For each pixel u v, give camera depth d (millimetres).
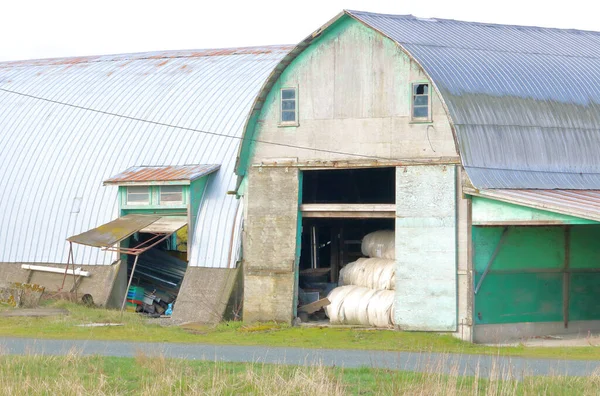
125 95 57125
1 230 52688
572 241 39250
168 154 51250
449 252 37625
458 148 37094
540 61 42250
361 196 48219
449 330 37375
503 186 37000
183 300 45406
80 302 48031
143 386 25766
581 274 39438
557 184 38406
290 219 41406
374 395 24297
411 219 38438
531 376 25797
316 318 42906
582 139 39688
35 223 52094
